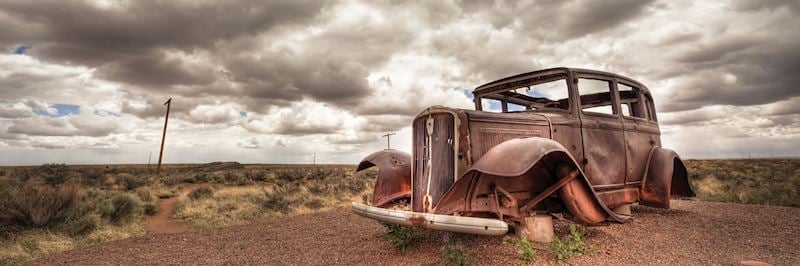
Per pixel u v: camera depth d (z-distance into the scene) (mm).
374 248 4977
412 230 4789
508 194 3869
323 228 6859
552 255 3930
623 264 3719
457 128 3836
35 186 9336
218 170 41938
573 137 4527
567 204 3908
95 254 5539
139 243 6195
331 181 22328
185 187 19672
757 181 14055
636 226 5453
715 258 3908
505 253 4094
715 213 6492
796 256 3920
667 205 5297
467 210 3682
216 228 7609
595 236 4859
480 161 3475
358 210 4117
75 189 9727
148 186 19125
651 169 5574
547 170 4180
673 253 4102
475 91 5855
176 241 6273
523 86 5246
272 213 9906
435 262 3988
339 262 4492
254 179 26016
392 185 5023
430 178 4039
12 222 7406
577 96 4707
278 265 4566
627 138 5320
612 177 4914
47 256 5633
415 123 4391
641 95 5953
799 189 9625
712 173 19250
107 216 8898
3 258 5477
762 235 4848
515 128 4195
